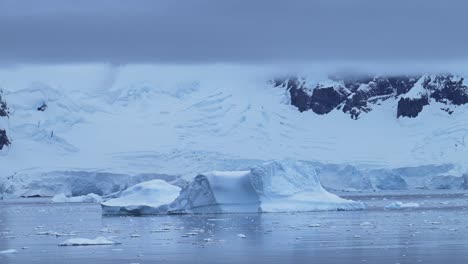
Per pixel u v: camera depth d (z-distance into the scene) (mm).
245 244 197750
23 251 190125
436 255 172750
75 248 194000
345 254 176375
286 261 168375
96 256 179125
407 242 195875
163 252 184250
